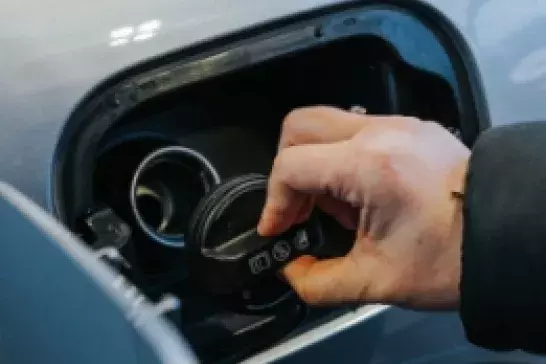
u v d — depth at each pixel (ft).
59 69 1.82
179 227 2.19
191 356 0.89
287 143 1.89
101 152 2.05
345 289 1.78
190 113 2.24
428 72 2.34
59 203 1.88
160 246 2.15
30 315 1.30
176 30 1.92
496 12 2.34
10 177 1.81
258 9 2.01
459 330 2.62
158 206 2.19
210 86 2.20
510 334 1.58
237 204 1.89
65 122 1.84
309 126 1.86
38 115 1.82
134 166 2.15
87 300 1.06
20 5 1.81
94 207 1.94
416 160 1.67
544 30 2.42
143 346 0.93
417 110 2.43
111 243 1.89
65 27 1.83
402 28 2.26
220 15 1.97
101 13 1.86
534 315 1.51
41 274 1.19
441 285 1.69
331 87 2.38
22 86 1.80
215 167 2.31
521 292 1.50
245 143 2.35
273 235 1.86
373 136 1.71
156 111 2.15
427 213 1.65
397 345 2.49
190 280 2.20
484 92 2.38
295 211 1.83
